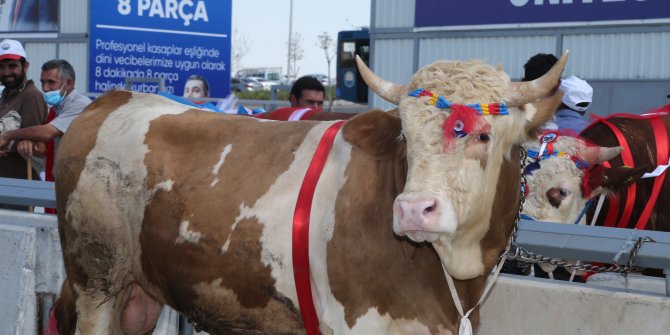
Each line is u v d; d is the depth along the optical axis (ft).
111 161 12.41
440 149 9.11
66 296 13.28
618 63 46.78
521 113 10.11
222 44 44.78
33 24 61.26
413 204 8.78
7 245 14.11
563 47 48.29
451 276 10.09
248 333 11.50
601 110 47.47
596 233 10.33
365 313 10.16
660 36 45.65
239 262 10.96
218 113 12.67
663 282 12.08
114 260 12.45
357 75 93.45
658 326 10.27
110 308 12.94
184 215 11.45
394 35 52.95
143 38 42.55
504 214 10.28
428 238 8.97
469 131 9.09
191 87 43.27
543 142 14.35
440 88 9.40
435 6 51.52
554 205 14.05
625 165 15.26
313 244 10.50
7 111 20.51
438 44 51.78
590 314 10.78
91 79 41.52
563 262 12.61
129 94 13.47
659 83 45.85
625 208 15.26
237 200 11.12
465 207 9.22
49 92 20.07
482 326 11.76
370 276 10.11
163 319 14.74
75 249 12.81
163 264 11.76
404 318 10.16
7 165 20.15
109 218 12.33
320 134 11.14
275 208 10.85
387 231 10.04
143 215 11.95
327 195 10.58
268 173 11.16
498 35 49.96
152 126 12.34
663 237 9.89
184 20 43.57
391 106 51.60
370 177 10.33
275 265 10.75
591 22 47.26
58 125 19.52
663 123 15.99
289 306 10.86
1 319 14.11
